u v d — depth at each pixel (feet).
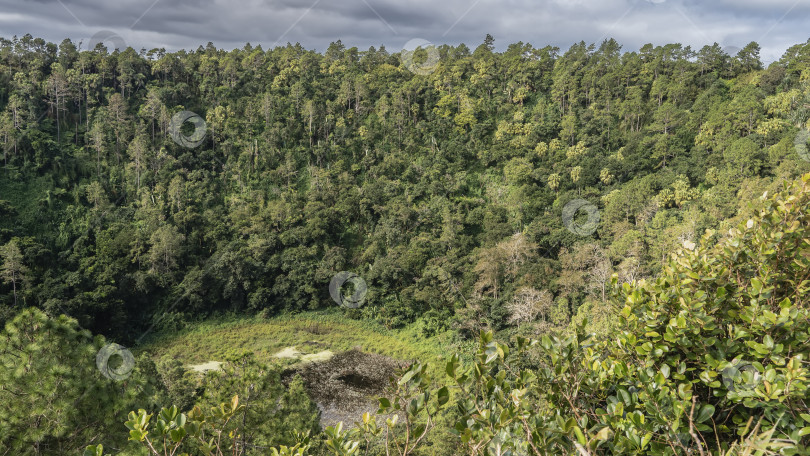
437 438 55.21
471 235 171.53
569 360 11.93
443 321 139.64
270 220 174.09
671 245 115.24
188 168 195.62
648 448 10.34
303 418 42.86
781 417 9.36
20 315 31.68
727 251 13.11
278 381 39.81
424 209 173.99
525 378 12.08
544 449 9.50
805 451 8.07
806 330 11.14
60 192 171.32
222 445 26.99
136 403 33.68
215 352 127.65
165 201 176.35
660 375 11.05
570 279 121.60
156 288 149.07
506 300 131.64
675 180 150.41
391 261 156.66
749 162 144.56
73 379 30.53
